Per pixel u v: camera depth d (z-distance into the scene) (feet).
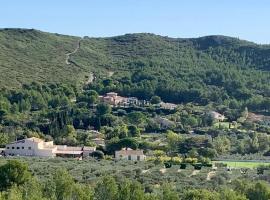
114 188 340.80
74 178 441.27
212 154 636.89
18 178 379.35
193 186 427.33
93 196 342.03
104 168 502.38
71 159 578.25
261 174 494.59
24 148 640.17
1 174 380.17
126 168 505.25
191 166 544.62
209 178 473.26
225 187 408.67
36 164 510.99
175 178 461.37
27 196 314.55
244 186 400.67
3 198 305.94
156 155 637.71
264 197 382.01
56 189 335.67
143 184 422.82
